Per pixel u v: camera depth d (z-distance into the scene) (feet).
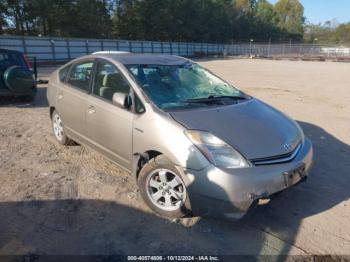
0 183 13.53
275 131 11.48
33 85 29.91
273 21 354.33
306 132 22.65
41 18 125.80
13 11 118.01
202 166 9.98
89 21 139.44
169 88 12.94
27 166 15.31
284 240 10.34
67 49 111.86
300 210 12.10
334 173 15.53
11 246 9.66
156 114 11.28
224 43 242.37
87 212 11.53
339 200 12.94
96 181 13.87
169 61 14.97
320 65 105.40
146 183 11.53
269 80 56.54
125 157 12.62
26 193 12.75
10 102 30.37
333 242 10.32
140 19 171.01
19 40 95.96
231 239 10.30
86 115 14.46
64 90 16.35
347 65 106.01
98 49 124.67
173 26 190.80
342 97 38.91
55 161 15.97
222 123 11.07
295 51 195.83
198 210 10.41
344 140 21.01
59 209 11.68
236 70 79.82
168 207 11.19
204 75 15.10
